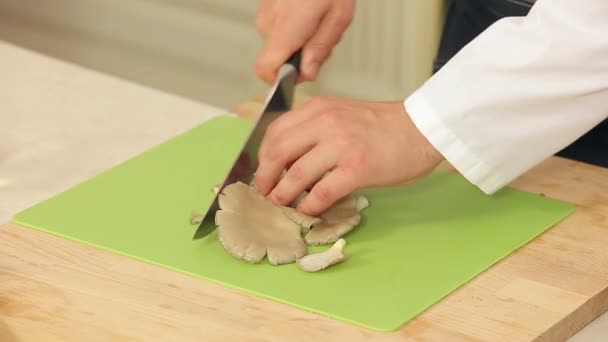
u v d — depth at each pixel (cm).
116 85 146
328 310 96
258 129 114
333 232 108
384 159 106
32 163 126
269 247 104
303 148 108
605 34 100
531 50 103
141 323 94
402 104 110
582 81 103
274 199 110
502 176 111
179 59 229
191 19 223
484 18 137
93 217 112
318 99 111
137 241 107
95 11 234
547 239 108
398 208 115
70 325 94
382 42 201
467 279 101
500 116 106
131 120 137
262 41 215
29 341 92
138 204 115
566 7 101
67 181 122
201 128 133
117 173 121
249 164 115
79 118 137
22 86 146
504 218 112
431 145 108
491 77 105
